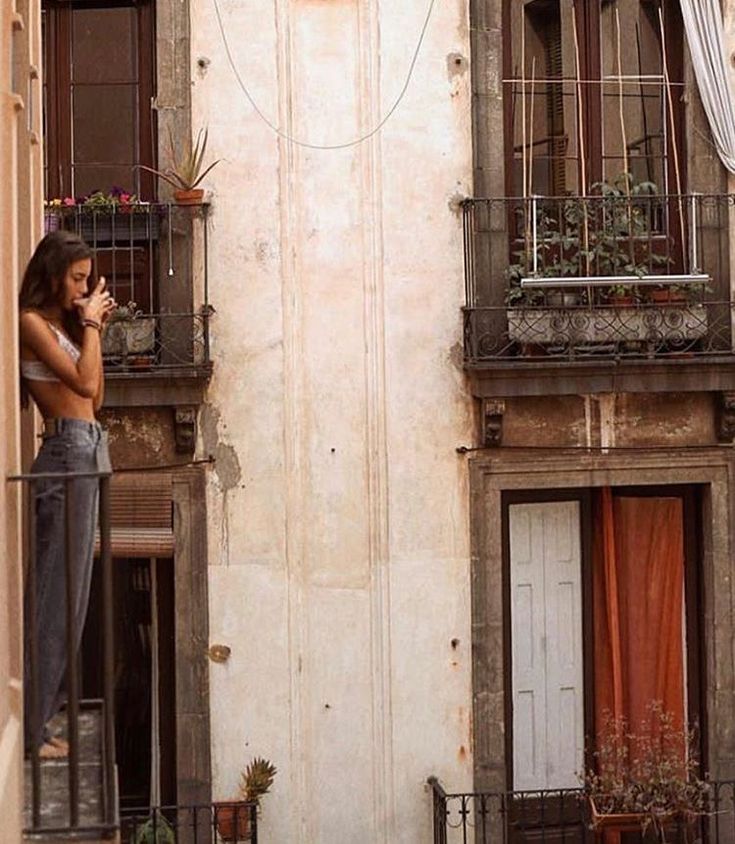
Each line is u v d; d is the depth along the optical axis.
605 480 15.98
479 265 15.70
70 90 15.60
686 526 16.28
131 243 15.34
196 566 15.46
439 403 15.71
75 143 15.60
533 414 15.84
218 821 15.30
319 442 15.60
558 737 16.14
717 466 16.08
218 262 15.48
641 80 16.11
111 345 15.11
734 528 16.11
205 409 15.45
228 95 15.50
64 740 9.40
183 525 15.43
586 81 16.03
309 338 15.59
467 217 15.62
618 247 15.84
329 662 15.63
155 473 15.41
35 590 8.18
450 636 15.77
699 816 16.05
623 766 16.05
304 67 15.59
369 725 15.70
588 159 16.03
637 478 16.00
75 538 8.84
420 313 15.70
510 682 16.05
